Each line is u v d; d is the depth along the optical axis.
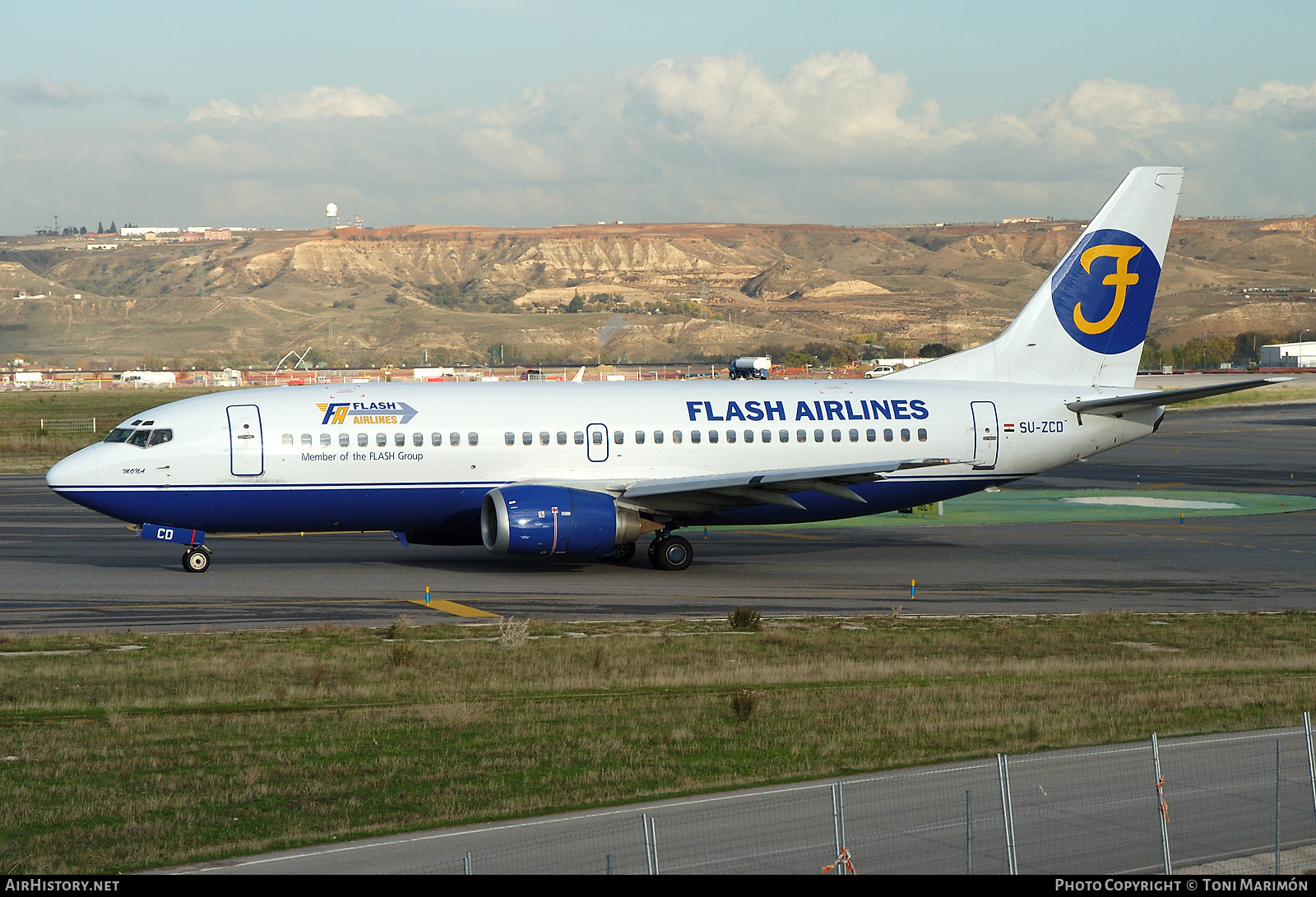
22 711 71.69
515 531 123.19
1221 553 144.25
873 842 48.19
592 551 126.75
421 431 130.88
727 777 57.75
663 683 79.81
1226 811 51.28
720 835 49.09
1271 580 126.25
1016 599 115.62
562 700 75.19
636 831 49.78
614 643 93.12
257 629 99.00
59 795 56.06
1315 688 77.06
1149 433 148.62
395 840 49.28
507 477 132.88
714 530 165.38
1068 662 86.62
